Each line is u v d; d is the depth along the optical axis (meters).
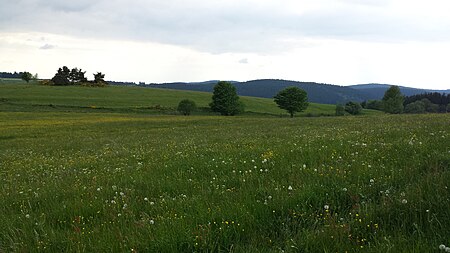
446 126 16.78
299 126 35.12
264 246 4.57
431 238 4.14
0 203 8.15
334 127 26.55
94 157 17.56
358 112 131.25
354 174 7.25
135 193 7.82
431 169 6.88
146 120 65.81
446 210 4.63
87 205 6.98
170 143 23.03
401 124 22.11
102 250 4.78
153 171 10.34
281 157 10.13
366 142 12.33
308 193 6.08
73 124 56.34
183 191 7.59
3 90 146.62
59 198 8.13
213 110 111.75
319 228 4.84
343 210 5.58
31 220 6.37
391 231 4.50
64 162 16.58
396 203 5.10
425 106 147.50
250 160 10.29
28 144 31.48
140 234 5.11
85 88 172.25
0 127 51.31
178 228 5.07
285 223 5.26
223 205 5.96
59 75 195.25
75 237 5.29
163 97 149.88
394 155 8.82
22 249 5.06
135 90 176.38
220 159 11.13
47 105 109.69
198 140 23.58
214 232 4.95
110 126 52.41
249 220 5.25
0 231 5.97
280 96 111.38
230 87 110.62
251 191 6.79
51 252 4.98
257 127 38.59
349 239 4.40
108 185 9.05
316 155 9.90
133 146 23.44
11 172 14.73
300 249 4.35
